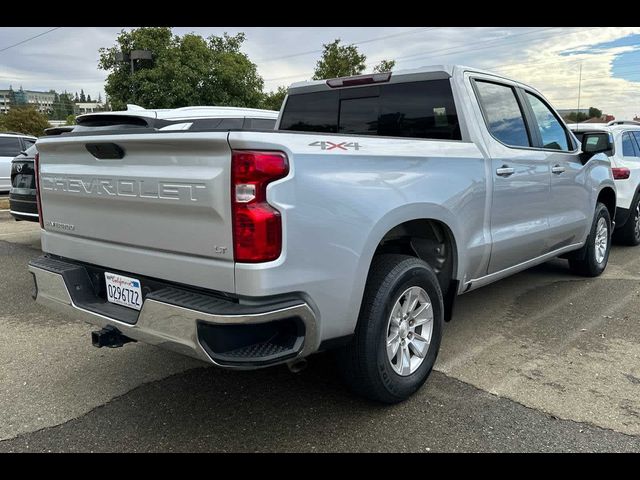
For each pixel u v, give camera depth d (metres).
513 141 4.23
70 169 3.07
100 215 2.95
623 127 7.72
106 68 23.61
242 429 2.92
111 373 3.63
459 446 2.75
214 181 2.33
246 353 2.38
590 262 5.80
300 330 2.50
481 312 4.83
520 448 2.73
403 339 3.15
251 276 2.30
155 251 2.68
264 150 2.30
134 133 2.65
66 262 3.30
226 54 23.97
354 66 26.30
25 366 3.75
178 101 22.11
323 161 2.53
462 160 3.53
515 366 3.69
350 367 2.92
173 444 2.79
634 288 5.58
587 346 4.05
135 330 2.62
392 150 2.97
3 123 60.75
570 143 5.18
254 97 24.78
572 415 3.04
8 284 5.89
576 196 5.17
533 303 5.09
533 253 4.61
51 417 3.06
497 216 3.94
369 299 2.88
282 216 2.34
